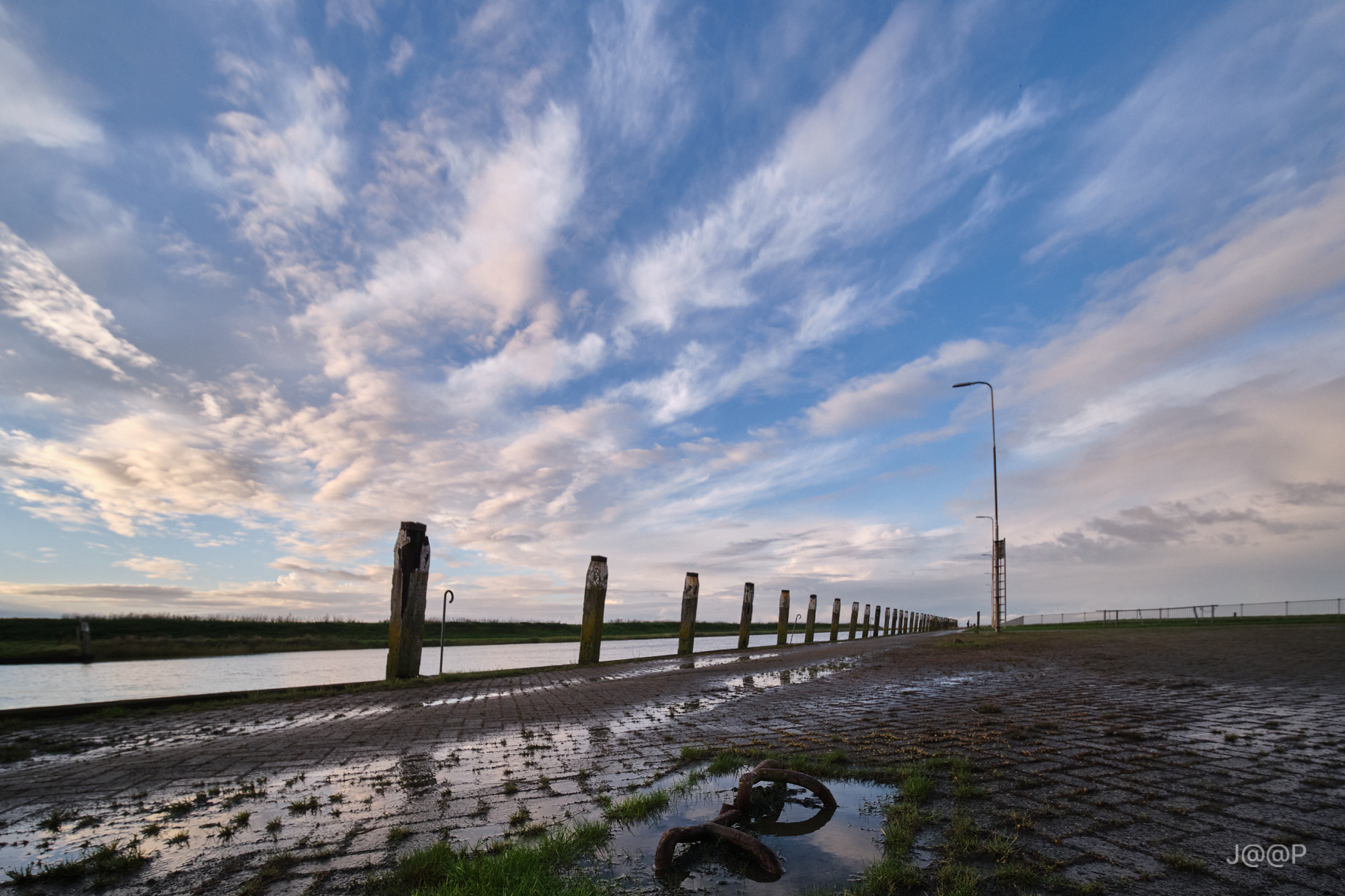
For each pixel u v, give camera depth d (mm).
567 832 3572
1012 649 18547
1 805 4816
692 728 7227
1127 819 3549
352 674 18344
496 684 13375
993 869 2879
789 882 2838
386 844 3576
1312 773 4469
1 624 26125
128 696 13711
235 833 3877
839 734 6363
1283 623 33062
